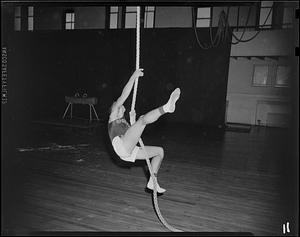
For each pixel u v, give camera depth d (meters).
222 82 11.32
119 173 4.93
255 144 7.91
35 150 6.37
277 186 4.43
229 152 6.85
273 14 10.61
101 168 5.20
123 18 12.86
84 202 3.64
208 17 11.85
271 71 11.75
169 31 11.73
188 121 11.86
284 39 10.52
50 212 3.31
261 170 5.36
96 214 3.30
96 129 9.72
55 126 9.99
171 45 11.78
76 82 13.06
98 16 13.28
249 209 3.55
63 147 6.80
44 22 14.19
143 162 5.63
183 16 12.17
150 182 3.76
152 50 12.02
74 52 12.94
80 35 12.74
